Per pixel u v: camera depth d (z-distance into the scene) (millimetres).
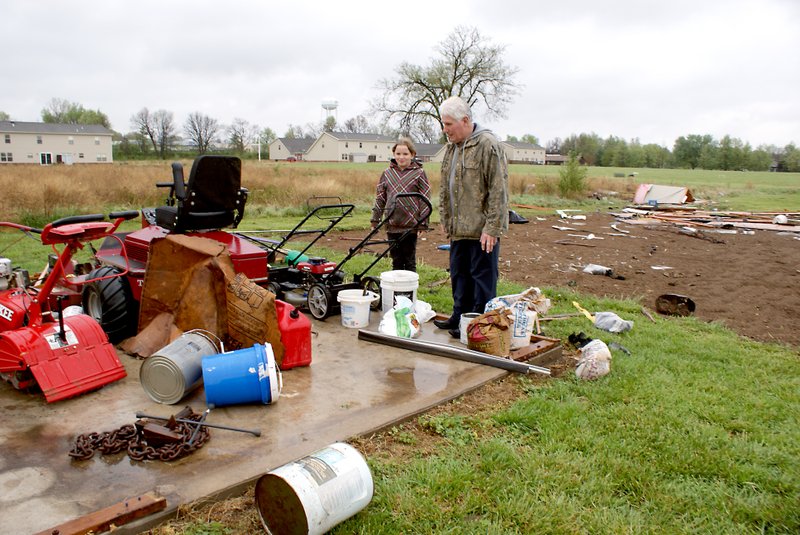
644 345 5242
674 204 25562
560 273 8773
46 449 2980
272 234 11703
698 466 3146
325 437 3180
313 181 21078
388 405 3627
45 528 2342
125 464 2846
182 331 4238
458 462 3070
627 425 3562
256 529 2484
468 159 4602
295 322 4164
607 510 2734
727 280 8750
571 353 5031
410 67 44875
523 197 24375
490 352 4453
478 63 44312
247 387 3445
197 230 4676
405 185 5816
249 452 2990
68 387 3562
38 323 3705
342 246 10523
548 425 3521
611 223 16922
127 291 4641
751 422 3715
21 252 8750
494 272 4855
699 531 2639
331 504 2391
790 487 3006
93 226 3598
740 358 5027
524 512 2682
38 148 70188
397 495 2748
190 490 2631
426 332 5188
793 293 7980
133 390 3742
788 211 22953
